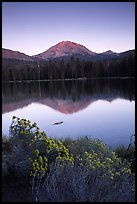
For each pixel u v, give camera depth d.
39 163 4.31
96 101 25.36
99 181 3.67
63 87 59.34
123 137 9.23
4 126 11.44
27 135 4.74
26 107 22.83
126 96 29.06
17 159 4.45
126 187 3.68
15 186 4.03
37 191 3.64
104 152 5.23
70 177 3.85
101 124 12.53
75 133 10.47
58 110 19.62
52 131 11.07
